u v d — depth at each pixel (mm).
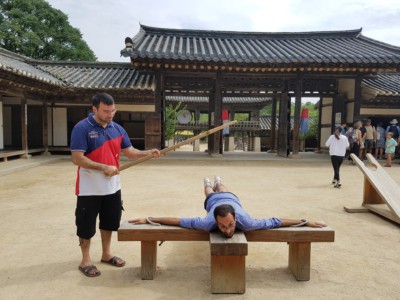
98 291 2736
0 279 2938
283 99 15055
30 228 4414
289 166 11984
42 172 9719
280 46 15859
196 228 2883
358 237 4203
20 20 24188
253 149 27016
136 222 3068
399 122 15211
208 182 4344
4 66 9164
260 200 6297
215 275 2719
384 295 2707
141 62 12828
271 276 3074
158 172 10078
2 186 7449
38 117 15203
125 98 13977
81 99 14570
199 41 16141
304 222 3014
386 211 5012
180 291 2764
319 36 17609
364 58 12781
